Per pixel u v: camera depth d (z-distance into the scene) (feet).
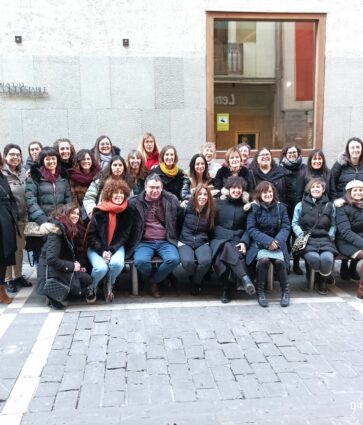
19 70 21.30
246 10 22.40
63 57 21.52
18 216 16.15
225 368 10.76
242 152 18.26
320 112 23.44
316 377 10.37
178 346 11.87
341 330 12.92
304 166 17.66
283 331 12.83
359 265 18.92
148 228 15.88
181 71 22.35
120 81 22.00
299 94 23.95
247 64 23.40
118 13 21.63
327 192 17.38
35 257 16.75
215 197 16.62
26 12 21.07
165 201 15.93
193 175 17.39
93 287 14.92
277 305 14.87
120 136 22.33
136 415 8.96
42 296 15.78
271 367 10.82
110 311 14.35
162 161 17.26
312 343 12.08
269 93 23.79
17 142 21.76
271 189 15.66
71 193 16.38
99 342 12.13
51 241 14.19
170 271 15.33
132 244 15.70
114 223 15.25
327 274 15.53
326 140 23.62
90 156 16.80
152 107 22.36
